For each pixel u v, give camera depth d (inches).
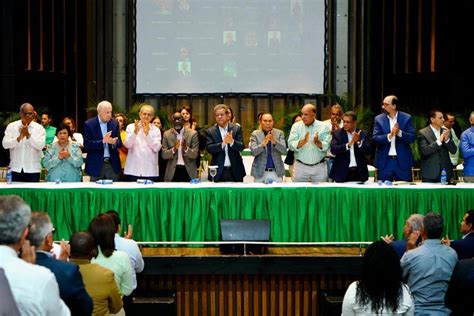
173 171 366.9
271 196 329.7
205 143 386.6
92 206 325.1
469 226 265.4
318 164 357.4
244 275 309.7
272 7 664.4
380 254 190.7
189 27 664.4
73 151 357.4
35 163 366.3
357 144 354.3
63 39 609.6
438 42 574.6
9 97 556.1
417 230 255.6
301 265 305.9
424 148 362.3
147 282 309.6
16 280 144.3
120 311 233.5
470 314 208.1
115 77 671.8
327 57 667.4
